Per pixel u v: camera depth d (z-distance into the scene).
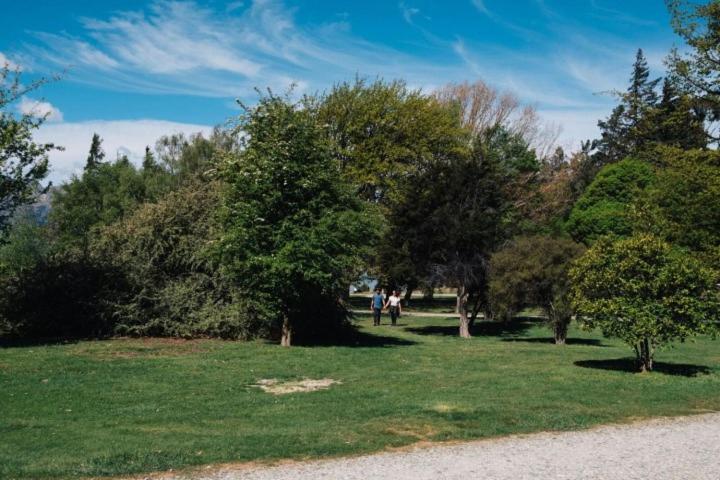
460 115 45.47
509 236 27.50
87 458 7.11
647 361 14.84
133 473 6.57
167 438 8.15
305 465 6.89
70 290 21.27
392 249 27.36
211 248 20.33
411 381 13.19
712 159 21.33
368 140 37.44
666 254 14.45
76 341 19.86
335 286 19.98
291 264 18.36
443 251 26.84
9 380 12.58
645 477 6.50
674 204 24.97
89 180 44.88
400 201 28.56
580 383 12.89
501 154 44.25
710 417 9.75
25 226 31.67
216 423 9.17
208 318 21.16
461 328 27.14
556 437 8.32
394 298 31.67
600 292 15.05
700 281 14.16
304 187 19.23
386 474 6.54
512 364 16.39
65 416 9.65
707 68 21.61
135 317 21.17
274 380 13.27
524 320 35.25
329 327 22.92
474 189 27.84
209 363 15.41
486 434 8.44
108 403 10.66
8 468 6.64
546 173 49.38
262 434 8.31
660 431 8.72
